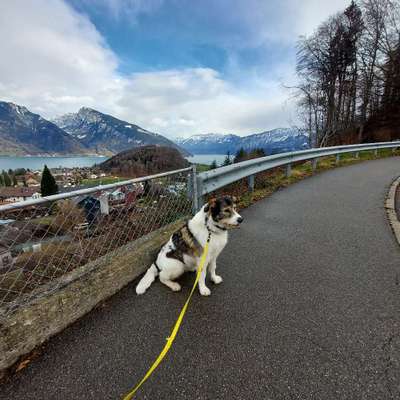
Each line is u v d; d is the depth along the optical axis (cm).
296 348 200
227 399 163
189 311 250
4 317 205
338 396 162
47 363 196
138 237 351
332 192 697
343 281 288
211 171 498
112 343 212
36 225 230
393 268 311
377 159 1461
